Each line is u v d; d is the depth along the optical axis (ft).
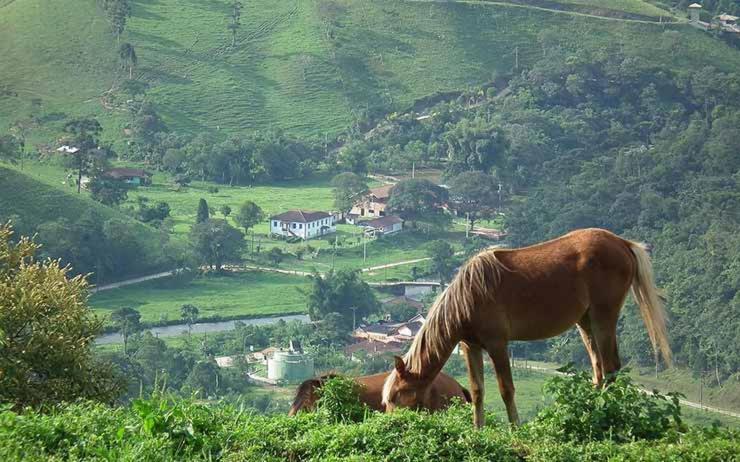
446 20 609.83
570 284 33.91
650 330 35.06
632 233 310.24
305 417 34.01
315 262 320.91
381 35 596.29
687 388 183.21
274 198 395.55
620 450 30.01
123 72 536.42
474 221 363.15
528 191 392.88
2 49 545.44
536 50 586.45
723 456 29.35
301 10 619.67
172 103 514.68
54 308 56.59
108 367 57.88
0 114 483.92
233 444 30.58
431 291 292.81
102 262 295.89
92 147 423.64
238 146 426.92
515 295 33.50
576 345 196.34
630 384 32.45
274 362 204.85
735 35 609.42
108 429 30.96
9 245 62.75
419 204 364.99
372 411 35.37
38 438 30.09
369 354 221.25
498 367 33.47
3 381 52.21
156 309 270.26
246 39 586.45
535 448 29.99
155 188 399.85
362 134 501.15
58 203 321.73
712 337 192.85
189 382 183.73
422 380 34.45
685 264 242.78
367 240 343.26
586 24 607.37
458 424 31.65
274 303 277.23
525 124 451.53
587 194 346.33
